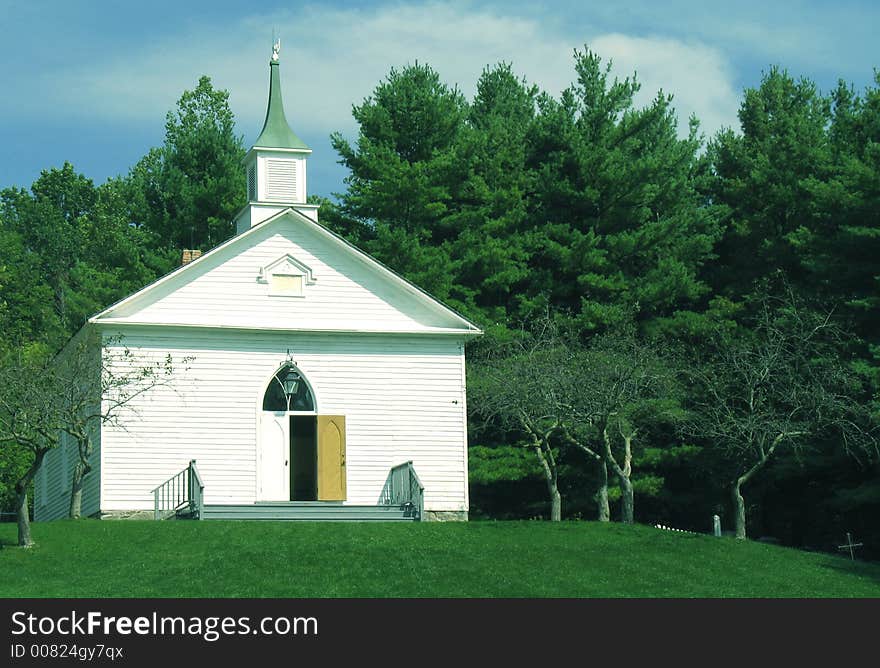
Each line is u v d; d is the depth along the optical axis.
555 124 58.09
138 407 37.59
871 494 43.38
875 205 44.75
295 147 42.50
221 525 33.44
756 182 55.19
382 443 39.34
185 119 66.06
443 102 59.34
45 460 47.53
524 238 55.62
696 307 56.94
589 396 39.31
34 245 81.69
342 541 31.75
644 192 55.41
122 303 37.91
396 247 52.66
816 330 42.59
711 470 50.59
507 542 32.53
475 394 43.06
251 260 39.28
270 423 38.78
